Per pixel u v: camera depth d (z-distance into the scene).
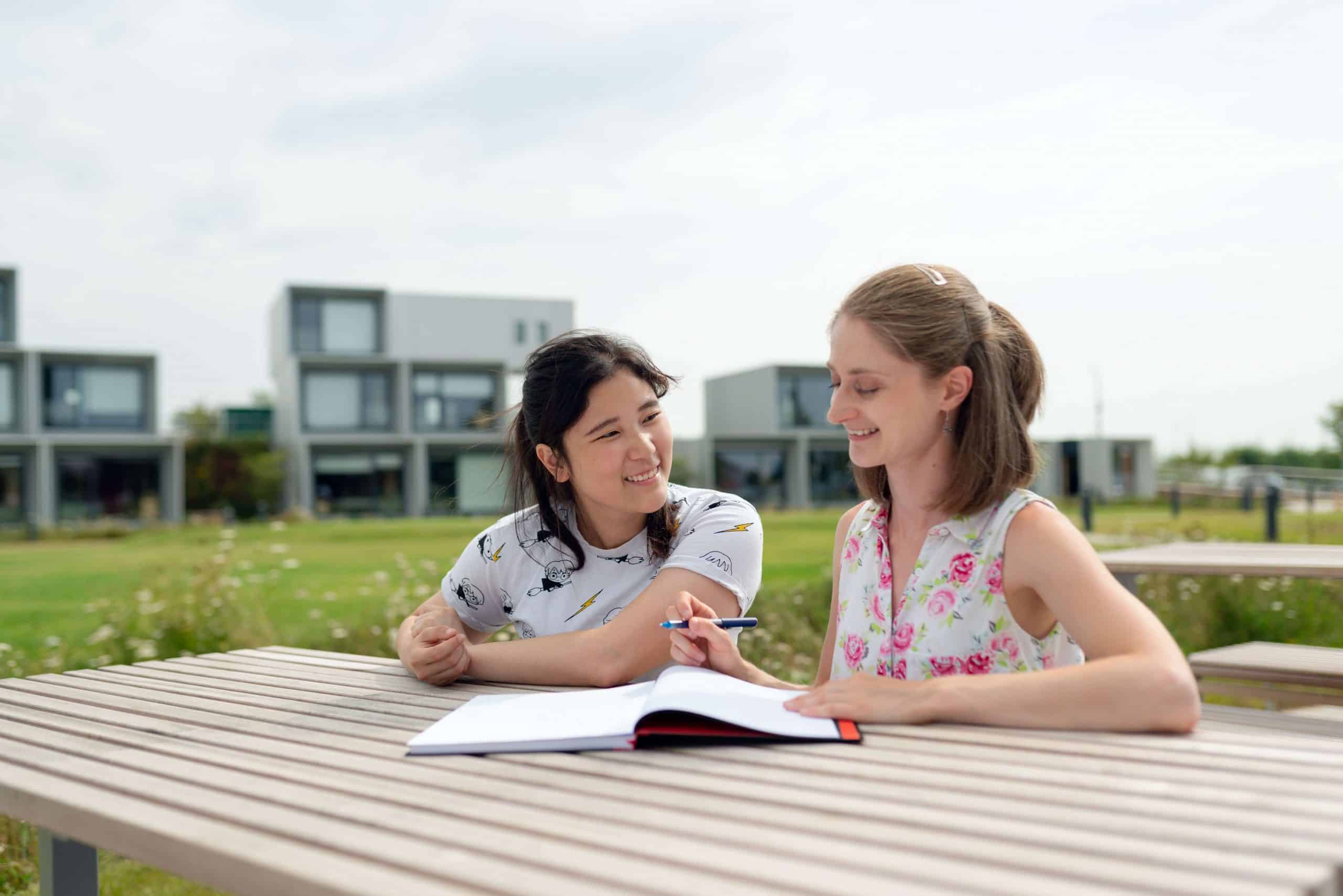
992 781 0.90
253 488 32.31
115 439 29.81
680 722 1.15
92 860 1.27
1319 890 0.63
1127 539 9.82
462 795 0.91
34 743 1.18
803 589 5.81
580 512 1.87
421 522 24.86
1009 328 1.48
